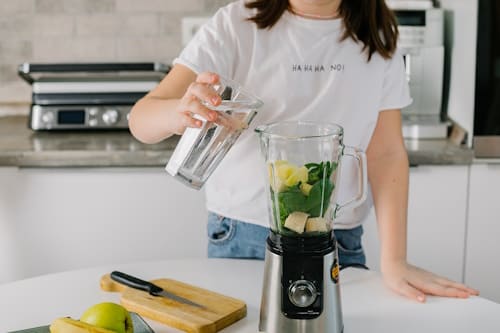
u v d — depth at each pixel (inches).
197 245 94.7
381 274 60.9
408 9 96.4
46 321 51.5
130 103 101.2
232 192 67.5
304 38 64.9
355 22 65.0
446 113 100.5
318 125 51.4
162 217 93.7
